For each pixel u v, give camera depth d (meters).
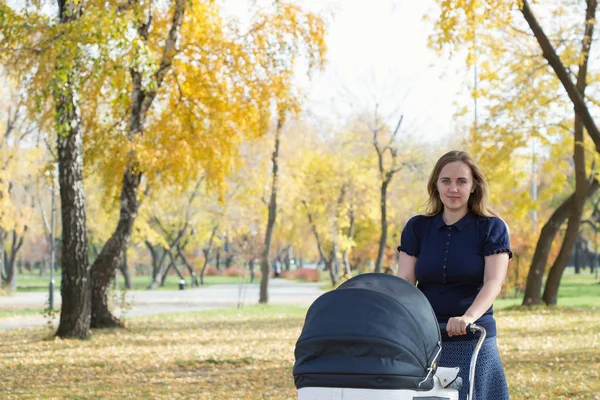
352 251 59.88
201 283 70.00
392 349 4.02
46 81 15.34
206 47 20.50
